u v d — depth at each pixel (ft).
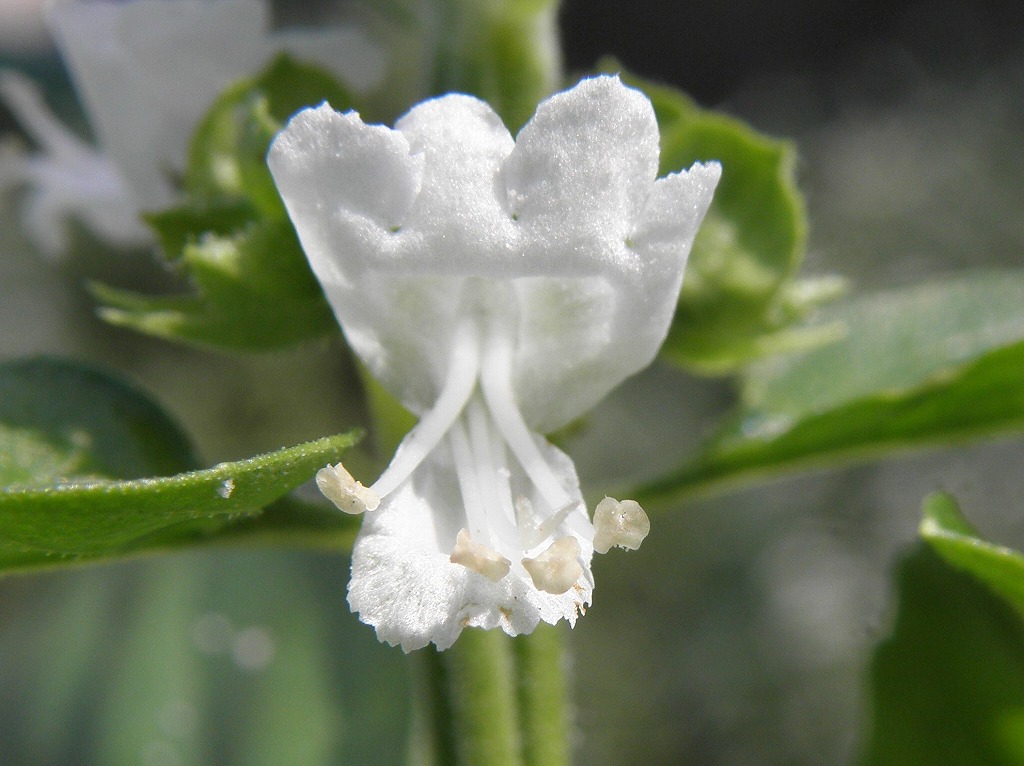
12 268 0.40
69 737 0.18
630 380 0.40
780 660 0.34
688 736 0.34
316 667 0.17
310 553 0.18
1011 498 0.36
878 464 0.37
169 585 0.19
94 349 0.41
